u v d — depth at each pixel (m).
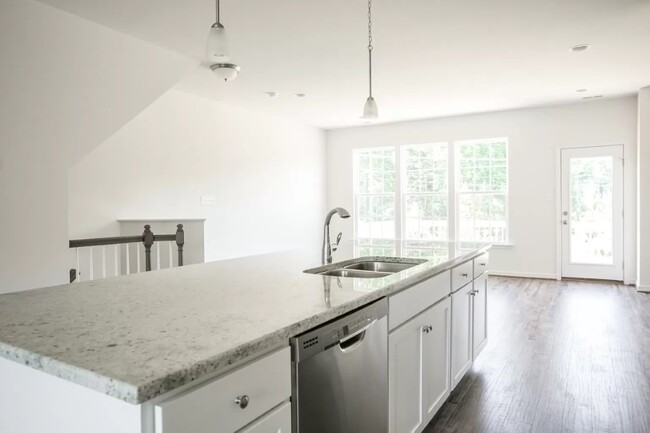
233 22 3.30
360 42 3.73
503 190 6.74
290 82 4.92
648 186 5.37
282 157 6.97
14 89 2.91
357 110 6.41
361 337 1.51
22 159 2.97
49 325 1.11
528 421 2.33
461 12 3.15
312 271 2.05
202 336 1.01
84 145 3.32
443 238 7.18
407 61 4.23
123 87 3.55
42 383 0.95
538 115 6.42
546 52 4.02
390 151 7.62
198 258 4.45
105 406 0.84
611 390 2.67
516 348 3.45
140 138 4.85
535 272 6.50
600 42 3.78
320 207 7.93
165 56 3.86
